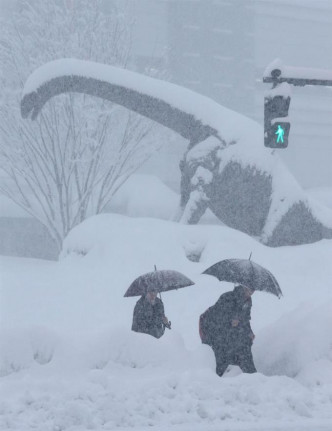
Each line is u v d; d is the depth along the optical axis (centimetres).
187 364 3164
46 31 11500
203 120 9331
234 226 9125
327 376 3188
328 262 7675
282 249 8094
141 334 3150
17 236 13350
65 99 10969
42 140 10956
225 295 3434
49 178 11775
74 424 2388
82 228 8394
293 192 9212
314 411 2709
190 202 8919
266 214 9119
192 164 9075
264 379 2970
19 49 11412
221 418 2564
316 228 9331
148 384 2795
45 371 2941
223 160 8975
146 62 15525
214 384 2853
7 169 11831
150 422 2470
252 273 3300
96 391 2673
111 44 11788
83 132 11181
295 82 5491
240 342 3391
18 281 7212
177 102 9394
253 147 9138
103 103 11175
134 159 11994
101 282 7006
